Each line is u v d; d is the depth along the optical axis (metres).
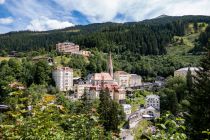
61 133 12.78
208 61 38.28
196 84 36.41
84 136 14.02
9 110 12.05
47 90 134.00
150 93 163.50
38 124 12.09
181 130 10.30
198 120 30.27
